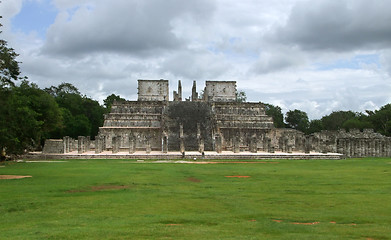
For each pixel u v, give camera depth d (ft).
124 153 264.72
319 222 65.67
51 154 241.55
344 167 172.65
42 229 59.82
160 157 230.89
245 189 102.94
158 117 321.32
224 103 344.08
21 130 193.98
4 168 162.61
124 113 322.75
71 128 353.31
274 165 184.44
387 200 85.56
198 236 55.83
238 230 59.62
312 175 137.80
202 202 83.66
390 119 424.05
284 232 58.39
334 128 504.43
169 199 87.15
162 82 364.17
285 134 334.85
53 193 94.68
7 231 58.65
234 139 269.85
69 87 438.81
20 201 83.41
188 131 298.76
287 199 87.30
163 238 54.75
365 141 291.99
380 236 56.29
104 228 60.39
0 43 147.54
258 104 349.20
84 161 209.15
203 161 210.59
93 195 92.12
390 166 177.47
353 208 77.20
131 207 77.97
